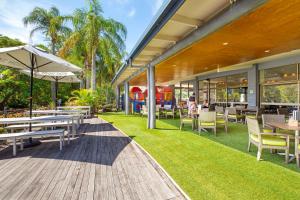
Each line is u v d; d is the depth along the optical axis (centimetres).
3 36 1389
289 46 594
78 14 1630
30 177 335
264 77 986
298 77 811
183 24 439
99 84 2320
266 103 979
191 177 332
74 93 1645
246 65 1032
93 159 431
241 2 322
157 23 455
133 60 829
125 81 1593
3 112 833
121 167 383
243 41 527
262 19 379
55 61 528
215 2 354
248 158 427
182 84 1914
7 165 393
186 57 721
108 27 1652
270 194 274
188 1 351
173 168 372
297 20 386
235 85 1198
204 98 1516
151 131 762
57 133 505
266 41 530
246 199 262
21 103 1366
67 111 909
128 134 702
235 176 334
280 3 316
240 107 1045
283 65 865
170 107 1363
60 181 320
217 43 544
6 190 291
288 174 340
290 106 851
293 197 266
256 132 427
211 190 287
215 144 550
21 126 590
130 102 1716
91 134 713
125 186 305
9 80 1152
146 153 471
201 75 1478
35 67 605
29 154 468
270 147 404
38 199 267
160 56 705
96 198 270
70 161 417
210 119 679
